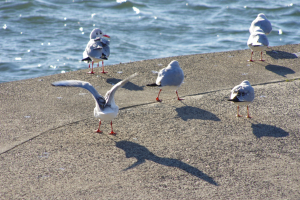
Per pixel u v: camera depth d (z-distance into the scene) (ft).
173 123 30.12
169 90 35.73
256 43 44.68
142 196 20.62
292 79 40.40
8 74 59.72
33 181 21.93
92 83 39.73
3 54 68.23
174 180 22.18
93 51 43.01
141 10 105.40
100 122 28.40
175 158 24.70
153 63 46.42
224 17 100.73
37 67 62.95
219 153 25.39
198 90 37.81
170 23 94.63
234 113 32.30
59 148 25.86
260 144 26.68
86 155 25.00
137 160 24.43
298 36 84.74
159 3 113.39
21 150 25.41
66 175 22.61
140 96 36.40
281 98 35.22
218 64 45.88
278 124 29.96
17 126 29.09
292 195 20.79
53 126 29.32
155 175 22.68
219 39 82.99
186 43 80.23
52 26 87.86
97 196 20.58
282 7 106.22
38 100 34.68
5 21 89.04
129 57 69.97
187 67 44.60
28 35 80.53
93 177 22.44
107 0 112.27
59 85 25.53
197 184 21.81
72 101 34.76
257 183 21.95
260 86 38.34
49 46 74.38
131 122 30.30
